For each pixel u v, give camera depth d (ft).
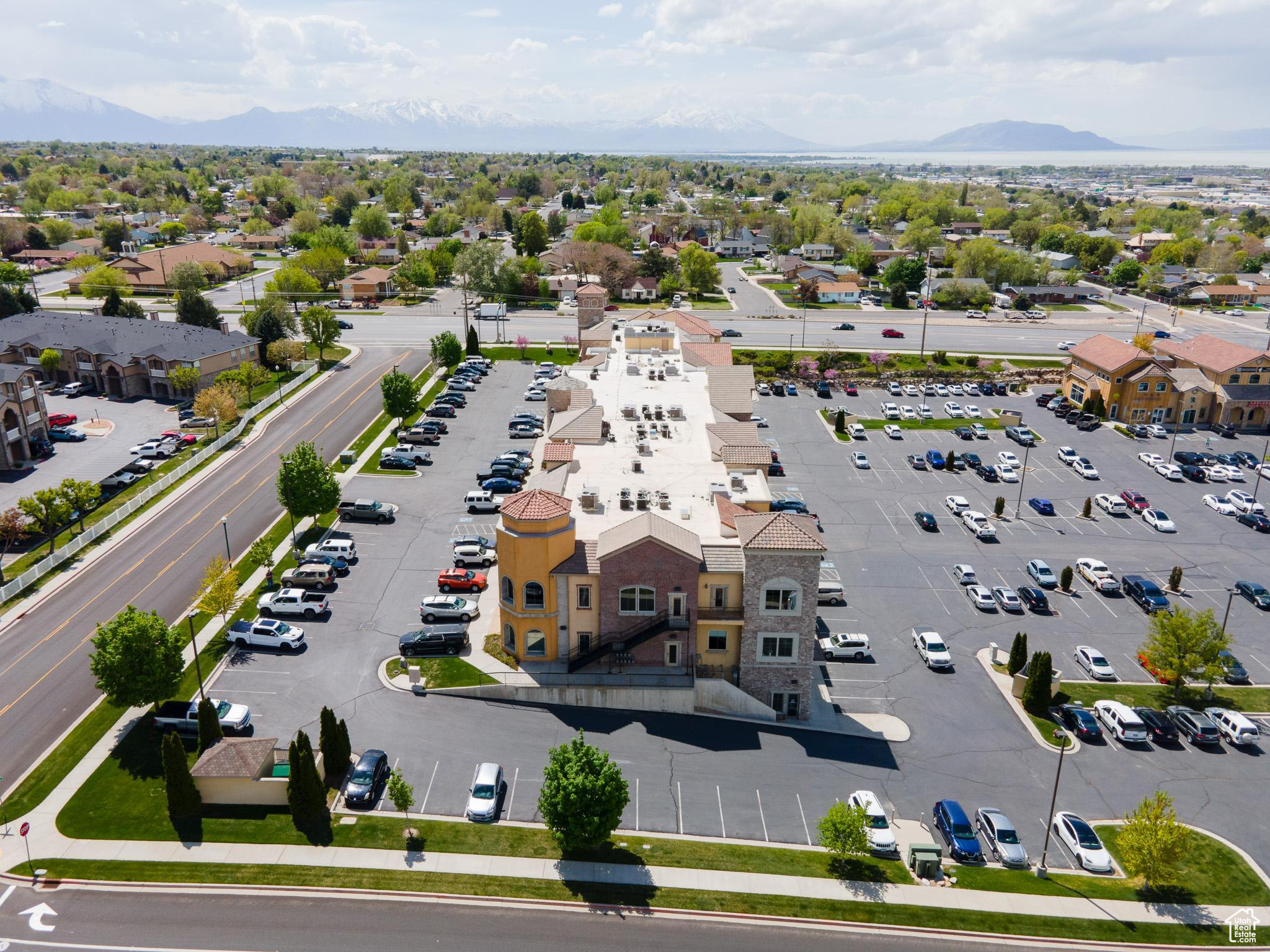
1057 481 326.65
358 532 263.49
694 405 275.59
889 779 170.40
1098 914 138.51
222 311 562.25
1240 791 170.09
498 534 189.78
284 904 132.46
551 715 184.34
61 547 245.65
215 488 291.58
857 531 282.97
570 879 139.85
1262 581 253.24
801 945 128.98
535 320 560.20
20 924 127.54
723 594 189.16
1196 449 359.05
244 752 155.22
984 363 468.75
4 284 568.82
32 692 183.11
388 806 155.02
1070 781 171.94
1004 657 214.28
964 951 129.39
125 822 148.87
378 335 513.45
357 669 194.80
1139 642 222.89
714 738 180.65
